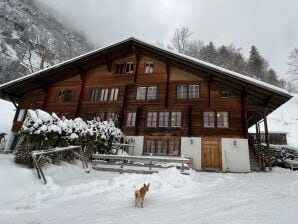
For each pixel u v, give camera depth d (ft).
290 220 13.70
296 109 150.92
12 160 30.04
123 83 70.59
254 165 62.54
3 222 15.15
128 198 22.04
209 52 188.85
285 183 30.89
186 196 22.63
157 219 14.84
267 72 230.48
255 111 62.34
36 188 24.43
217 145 57.36
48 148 32.35
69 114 73.26
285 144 92.43
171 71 67.67
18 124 78.84
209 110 60.54
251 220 13.85
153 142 62.64
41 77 74.64
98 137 49.96
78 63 71.92
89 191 24.45
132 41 67.05
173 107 63.87
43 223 14.87
